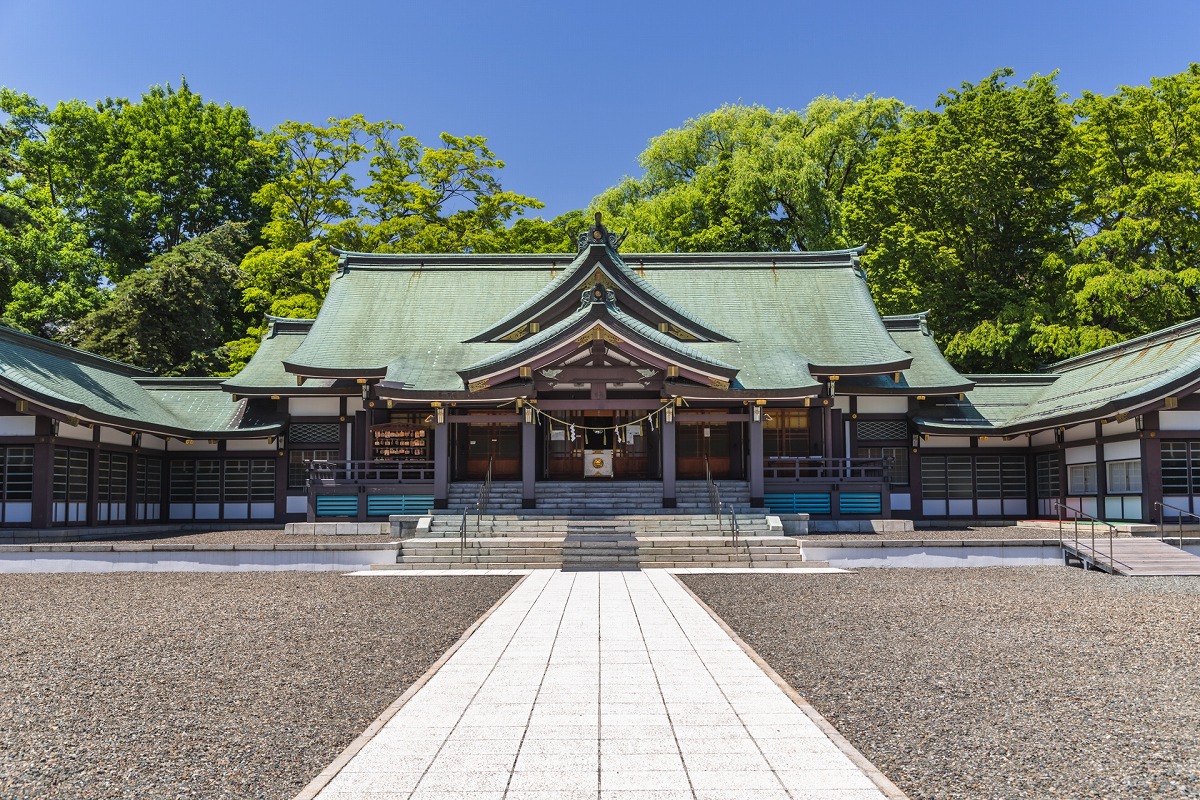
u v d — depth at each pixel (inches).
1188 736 295.4
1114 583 681.6
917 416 1161.4
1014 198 1534.2
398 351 1149.7
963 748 282.4
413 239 1873.8
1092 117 1603.1
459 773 250.2
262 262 1760.6
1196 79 1544.0
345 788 238.5
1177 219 1480.1
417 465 1101.1
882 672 387.5
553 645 436.1
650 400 992.9
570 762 259.6
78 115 2052.2
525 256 1325.0
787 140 1867.6
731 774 249.1
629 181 2159.2
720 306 1242.0
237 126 2305.6
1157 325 1493.6
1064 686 362.9
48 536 909.8
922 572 753.6
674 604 572.4
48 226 1830.7
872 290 1688.0
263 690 359.9
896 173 1594.5
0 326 1037.2
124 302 1622.8
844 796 232.2
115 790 248.8
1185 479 901.2
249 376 1163.9
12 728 308.8
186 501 1195.3
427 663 408.5
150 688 363.9
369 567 805.9
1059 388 1189.1
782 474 1115.3
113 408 1042.7
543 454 1154.7
